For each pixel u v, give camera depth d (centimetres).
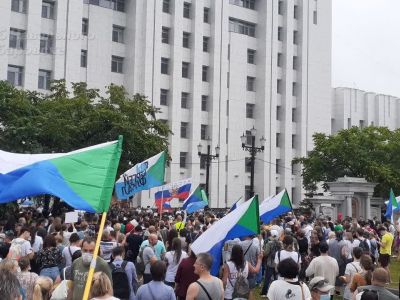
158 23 5859
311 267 1138
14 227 1748
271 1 6738
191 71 6100
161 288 799
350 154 4547
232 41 6450
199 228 1880
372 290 741
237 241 1272
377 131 4984
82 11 5497
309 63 7075
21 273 854
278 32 6875
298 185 6788
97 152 832
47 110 3288
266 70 6594
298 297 760
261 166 6481
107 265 874
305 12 7081
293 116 6956
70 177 818
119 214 2716
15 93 3108
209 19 6325
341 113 8081
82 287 844
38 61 5147
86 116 3366
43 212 2948
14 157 935
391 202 2659
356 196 3878
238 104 6431
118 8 5819
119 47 5747
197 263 785
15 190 825
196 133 6028
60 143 3094
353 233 1766
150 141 3459
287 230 1677
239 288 984
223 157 6206
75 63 5388
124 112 3562
